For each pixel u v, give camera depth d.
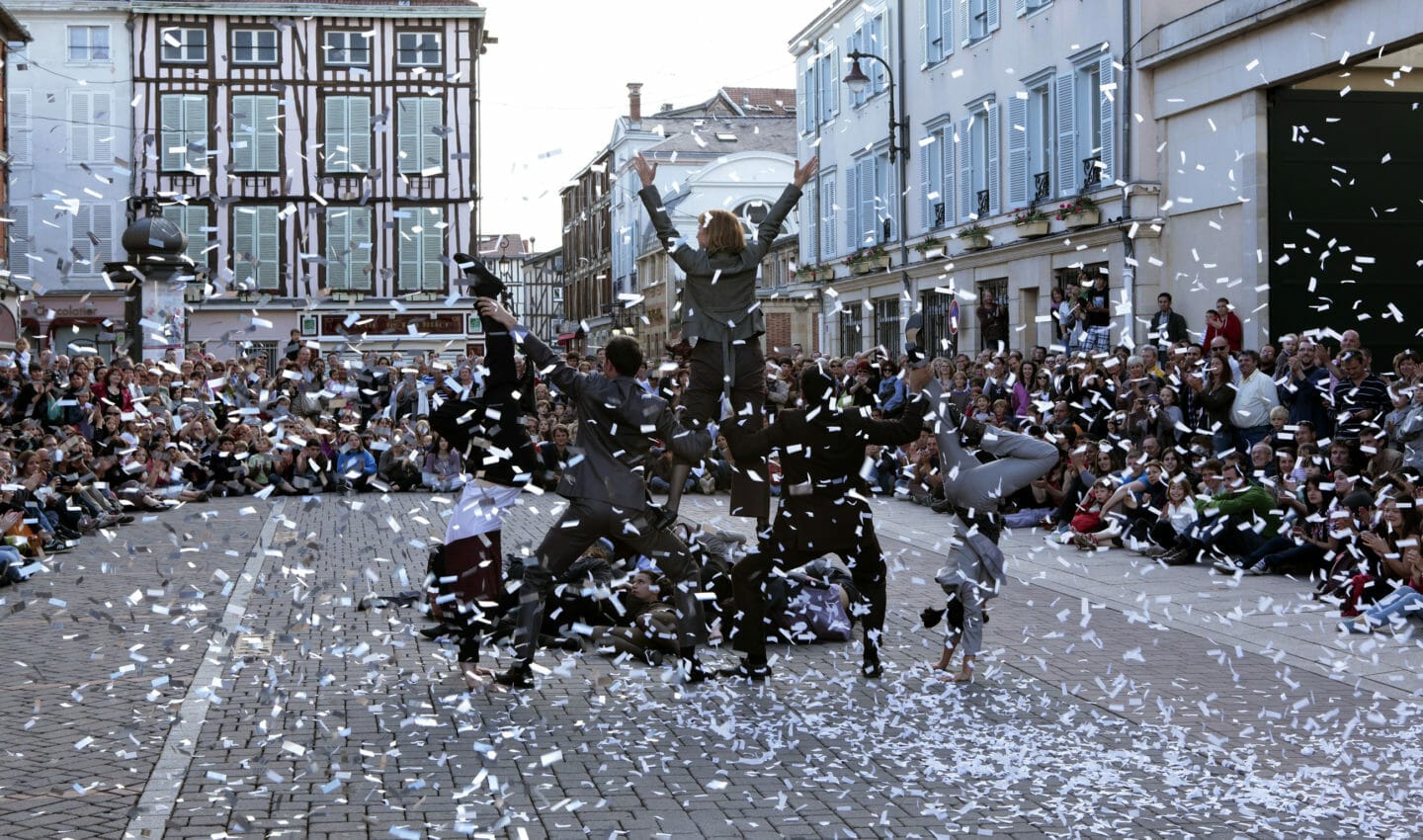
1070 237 25.05
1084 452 16.11
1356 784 6.27
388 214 44.84
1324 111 20.61
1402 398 12.89
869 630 8.56
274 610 10.87
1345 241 20.66
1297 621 10.44
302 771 6.37
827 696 8.07
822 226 40.41
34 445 16.56
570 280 79.94
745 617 8.44
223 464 21.97
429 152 45.84
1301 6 19.22
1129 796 6.06
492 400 8.14
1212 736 6.98
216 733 7.08
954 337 29.42
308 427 21.91
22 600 8.30
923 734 7.14
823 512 8.30
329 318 42.94
